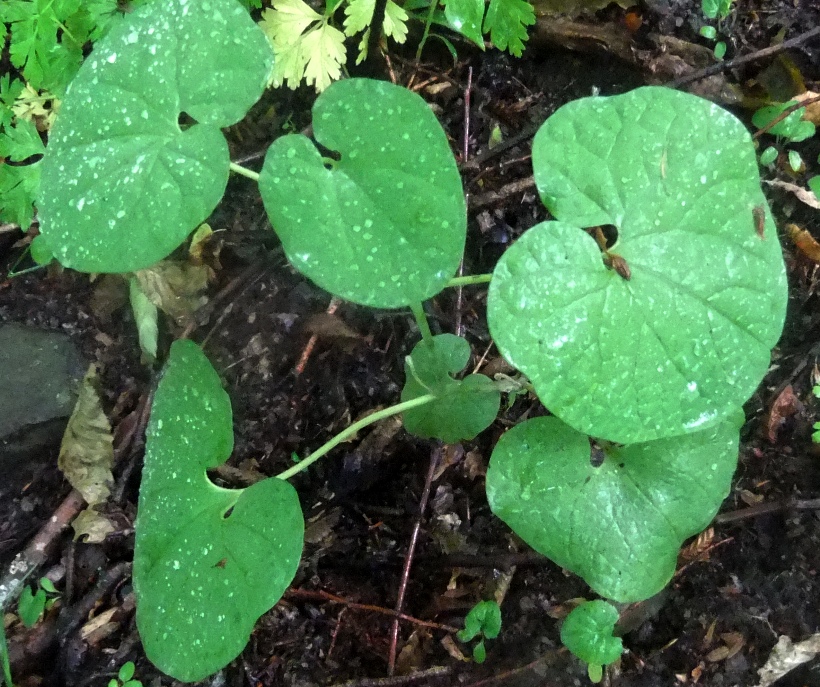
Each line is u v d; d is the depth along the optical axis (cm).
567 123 40
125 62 40
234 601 42
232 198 59
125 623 52
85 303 57
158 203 40
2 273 58
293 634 52
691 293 41
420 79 61
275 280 57
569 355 40
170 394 45
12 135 51
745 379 41
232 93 40
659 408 40
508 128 60
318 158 39
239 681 51
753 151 41
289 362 56
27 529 54
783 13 60
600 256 40
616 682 50
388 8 55
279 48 53
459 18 53
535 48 60
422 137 39
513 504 44
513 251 39
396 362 56
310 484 55
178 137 40
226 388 56
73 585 53
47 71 52
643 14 59
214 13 40
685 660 51
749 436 55
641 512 45
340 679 51
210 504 44
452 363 47
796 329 56
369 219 39
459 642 52
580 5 59
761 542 52
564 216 40
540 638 51
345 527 54
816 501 52
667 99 41
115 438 55
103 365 57
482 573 53
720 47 58
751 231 41
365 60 59
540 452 45
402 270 39
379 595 53
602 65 60
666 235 41
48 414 54
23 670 51
